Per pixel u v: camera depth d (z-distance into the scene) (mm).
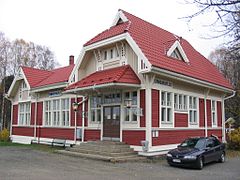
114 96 19938
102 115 20688
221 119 26578
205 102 23875
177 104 20312
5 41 50438
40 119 27688
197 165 14984
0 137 33125
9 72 50781
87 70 22656
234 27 6234
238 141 25688
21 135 30281
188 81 20312
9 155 19188
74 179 11492
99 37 21500
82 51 21875
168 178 12234
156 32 22906
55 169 13789
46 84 26469
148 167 15016
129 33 18641
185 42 28234
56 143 24594
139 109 18062
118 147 17703
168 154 15859
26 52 54375
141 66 17547
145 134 17625
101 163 15836
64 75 27219
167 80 19406
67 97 24625
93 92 21078
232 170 14984
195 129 22078
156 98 18344
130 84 17672
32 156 18688
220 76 26594
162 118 18922
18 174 12391
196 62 24844
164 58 19359
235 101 35000
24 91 30562
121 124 19141
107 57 21016
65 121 24641
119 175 12523
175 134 19688
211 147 16844
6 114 49000
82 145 19969
